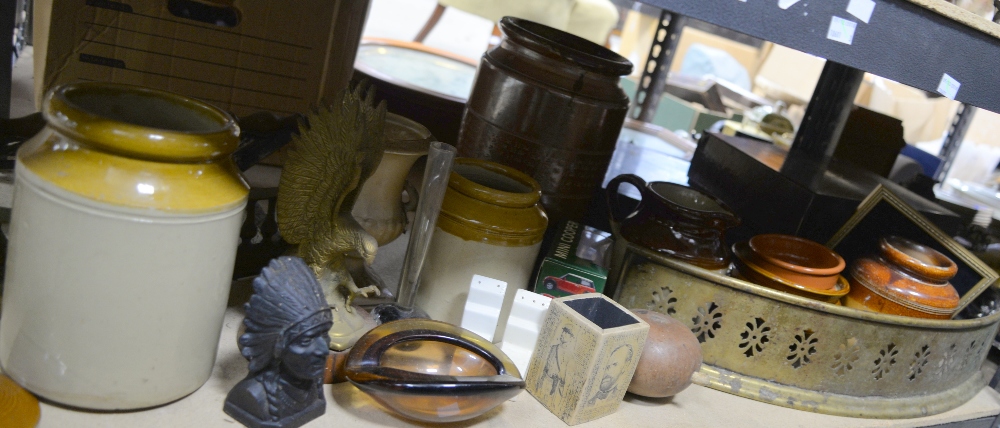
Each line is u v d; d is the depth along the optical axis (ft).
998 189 9.18
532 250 3.05
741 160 4.21
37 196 1.88
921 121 9.73
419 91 4.68
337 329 2.59
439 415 2.37
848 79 4.52
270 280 2.14
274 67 3.62
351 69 3.81
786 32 2.36
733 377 3.10
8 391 2.03
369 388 2.33
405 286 2.87
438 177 2.66
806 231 3.72
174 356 2.09
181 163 1.94
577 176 3.65
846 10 2.40
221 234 2.06
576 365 2.59
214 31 3.47
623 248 3.18
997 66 2.83
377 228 3.01
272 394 2.20
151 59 3.45
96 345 1.97
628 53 11.78
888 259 3.29
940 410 3.36
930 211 4.03
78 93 2.03
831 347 3.06
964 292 3.44
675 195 3.45
